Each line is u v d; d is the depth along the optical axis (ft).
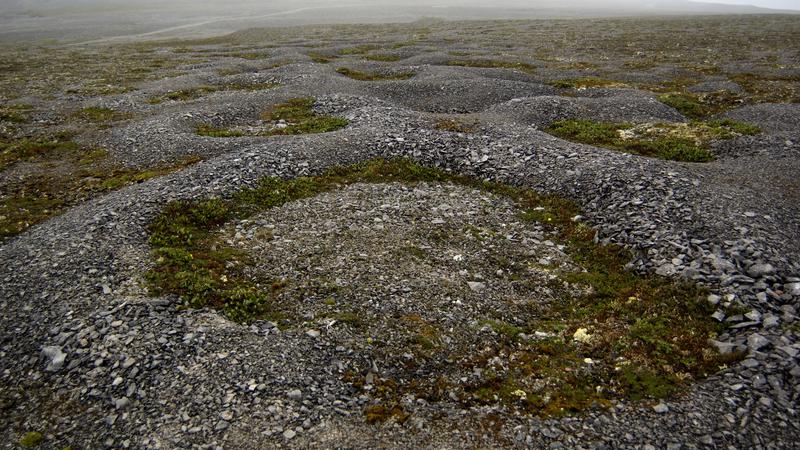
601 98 123.34
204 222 61.67
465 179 76.07
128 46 308.40
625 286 49.06
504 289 49.49
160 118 108.17
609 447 31.50
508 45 255.70
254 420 33.71
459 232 60.59
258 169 74.54
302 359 39.19
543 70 177.88
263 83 156.76
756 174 73.56
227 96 132.87
